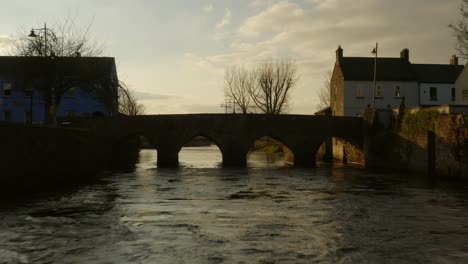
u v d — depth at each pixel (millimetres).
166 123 41188
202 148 107375
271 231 13766
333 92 59438
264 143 81812
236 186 25281
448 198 20516
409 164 33875
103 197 20797
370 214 16578
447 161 28984
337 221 15297
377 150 39281
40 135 24156
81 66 37875
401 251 11641
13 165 21047
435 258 11055
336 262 10711
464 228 14250
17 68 40438
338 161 49625
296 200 19953
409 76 54719
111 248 11789
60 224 14648
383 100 54188
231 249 11742
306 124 41844
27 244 12141
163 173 33969
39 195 21359
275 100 65188
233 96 67562
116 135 41344
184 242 12406
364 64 55969
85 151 32219
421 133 32031
